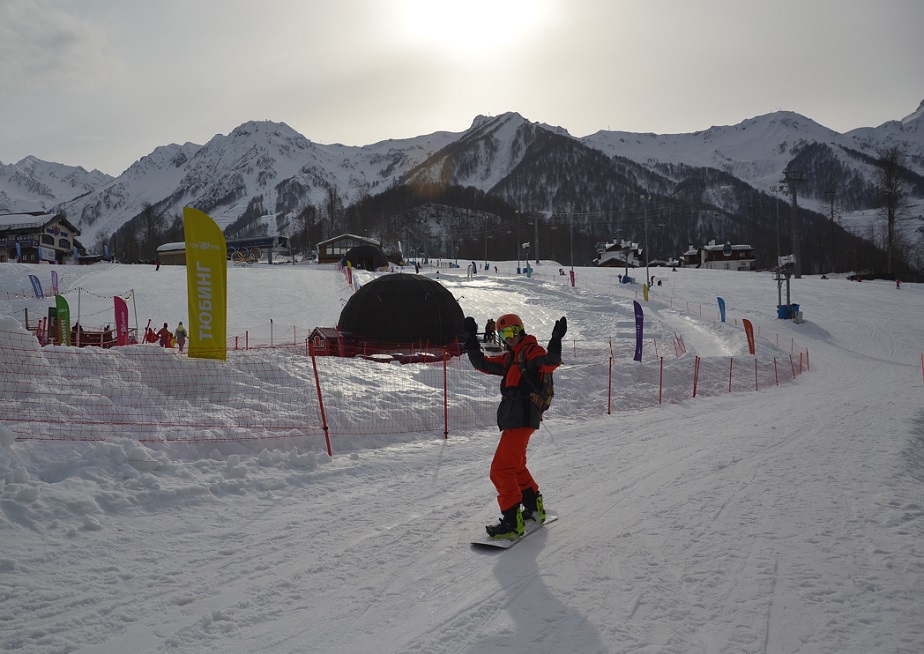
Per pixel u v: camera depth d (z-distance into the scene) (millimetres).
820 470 7645
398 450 8852
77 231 93438
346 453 8508
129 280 54812
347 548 4938
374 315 29422
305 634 3541
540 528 5480
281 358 12453
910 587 4137
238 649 3354
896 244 110812
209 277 11852
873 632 3521
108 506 5461
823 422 12164
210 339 11852
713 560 4664
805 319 48812
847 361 34719
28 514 4973
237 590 4117
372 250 87000
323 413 8539
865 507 5980
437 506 6137
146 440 7184
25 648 3273
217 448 7656
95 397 8062
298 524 5484
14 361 8203
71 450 6383
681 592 4102
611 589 4160
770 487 6844
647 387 16844
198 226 11727
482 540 5051
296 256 128375
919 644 3375
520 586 4223
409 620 3725
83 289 49344
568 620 3707
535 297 57750
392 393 11359
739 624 3639
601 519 5742
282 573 4414
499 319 5477
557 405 13719
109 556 4559
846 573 4387
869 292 62094
